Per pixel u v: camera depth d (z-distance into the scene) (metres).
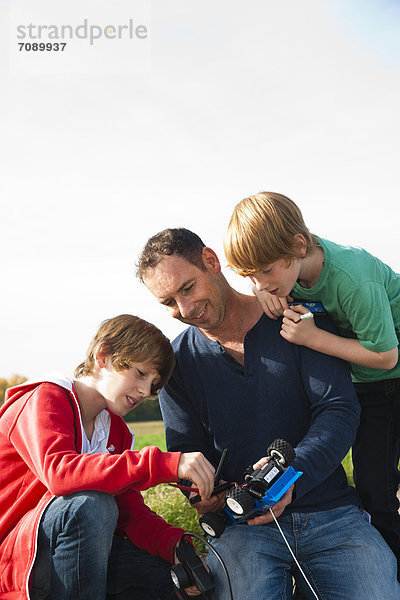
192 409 2.48
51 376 2.31
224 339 2.42
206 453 2.43
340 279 2.54
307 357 2.34
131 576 2.33
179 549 2.22
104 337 2.33
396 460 2.86
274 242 2.40
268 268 2.43
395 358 2.52
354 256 2.63
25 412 2.19
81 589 2.00
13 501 2.17
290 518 2.22
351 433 2.24
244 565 2.13
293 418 2.33
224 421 2.37
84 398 2.35
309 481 2.13
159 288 2.30
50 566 2.04
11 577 2.05
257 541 2.19
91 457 2.04
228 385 2.36
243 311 2.41
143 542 2.36
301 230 2.49
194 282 2.28
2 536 2.12
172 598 2.29
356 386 2.92
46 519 2.03
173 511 3.43
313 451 2.15
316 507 2.23
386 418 2.86
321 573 2.17
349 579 2.11
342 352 2.36
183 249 2.28
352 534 2.19
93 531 1.98
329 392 2.29
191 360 2.44
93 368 2.36
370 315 2.49
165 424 2.51
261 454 2.31
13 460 2.19
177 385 2.46
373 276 2.60
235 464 2.36
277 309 2.38
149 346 2.28
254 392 2.34
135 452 2.07
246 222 2.46
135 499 2.46
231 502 2.03
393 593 2.07
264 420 2.33
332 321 2.67
